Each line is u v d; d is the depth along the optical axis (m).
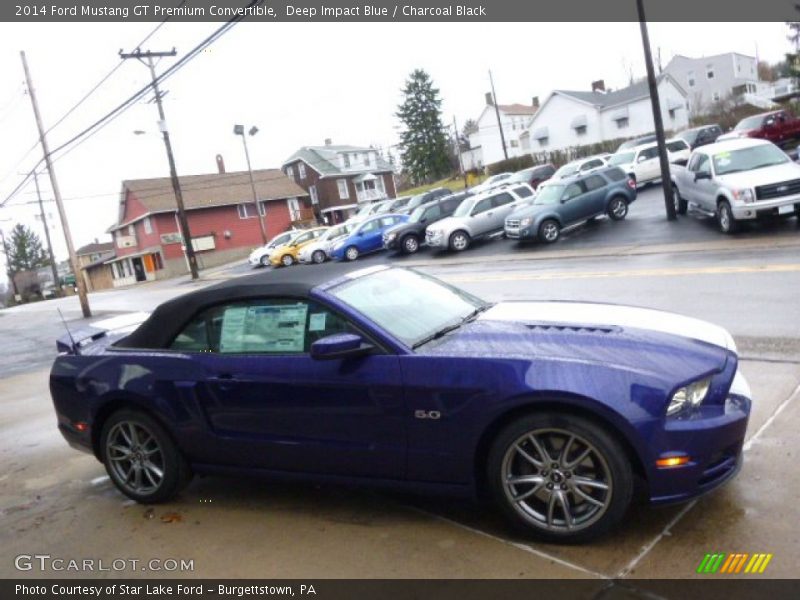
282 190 53.78
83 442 4.60
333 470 3.71
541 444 3.18
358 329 3.60
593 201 18.92
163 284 36.16
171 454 4.23
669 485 2.97
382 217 27.41
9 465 5.85
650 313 3.90
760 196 12.84
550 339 3.40
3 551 4.00
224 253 49.56
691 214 17.58
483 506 3.71
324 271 4.21
